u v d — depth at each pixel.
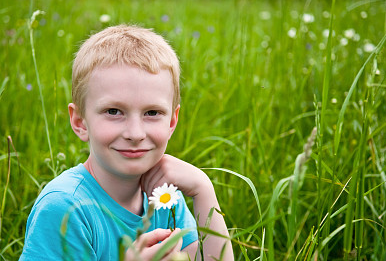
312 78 3.32
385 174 2.23
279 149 2.78
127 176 1.51
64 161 2.48
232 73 3.40
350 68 3.34
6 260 1.99
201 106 3.53
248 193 2.47
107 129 1.44
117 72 1.44
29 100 3.12
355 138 2.67
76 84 1.54
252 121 2.80
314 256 1.43
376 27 4.29
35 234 1.45
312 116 3.12
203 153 2.43
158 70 1.48
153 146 1.48
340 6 4.32
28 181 2.49
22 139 2.88
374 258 1.90
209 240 1.62
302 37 3.57
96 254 1.54
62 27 4.61
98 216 1.53
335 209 2.26
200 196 1.64
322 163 1.70
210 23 6.04
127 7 5.73
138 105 1.43
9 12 4.20
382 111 2.60
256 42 4.78
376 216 2.04
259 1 6.51
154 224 1.69
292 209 1.24
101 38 1.54
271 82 3.40
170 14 6.07
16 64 3.27
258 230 2.26
